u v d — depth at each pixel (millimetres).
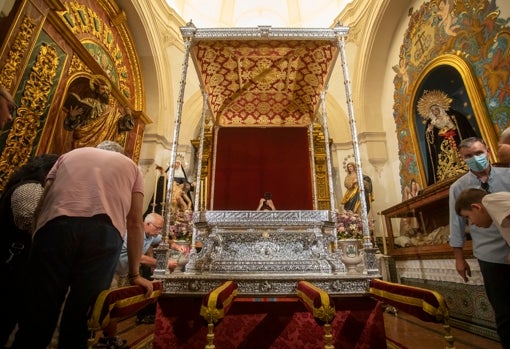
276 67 3932
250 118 4707
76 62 4734
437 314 1555
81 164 1550
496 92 3953
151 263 3336
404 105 6348
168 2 8234
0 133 3383
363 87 7551
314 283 2510
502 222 1445
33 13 3730
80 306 1306
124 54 6570
